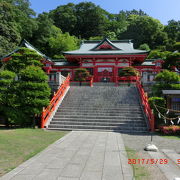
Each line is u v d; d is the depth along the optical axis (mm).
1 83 11953
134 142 8094
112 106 13711
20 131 10117
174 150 6766
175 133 9914
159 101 11484
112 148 6910
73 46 47000
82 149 6727
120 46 30031
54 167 4840
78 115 12664
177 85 11719
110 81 25953
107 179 4121
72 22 66438
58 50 46969
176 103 12445
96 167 4875
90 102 14508
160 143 7957
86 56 25562
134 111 12844
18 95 11797
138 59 26703
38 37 50125
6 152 6211
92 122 11727
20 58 14203
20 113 11469
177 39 53219
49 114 12406
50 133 10008
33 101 11266
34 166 4898
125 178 4188
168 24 63438
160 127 10547
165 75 11891
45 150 6508
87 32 66938
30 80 11883
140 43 57344
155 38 56094
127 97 15133
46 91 11922
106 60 26391
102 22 68875
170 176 4348
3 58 22969
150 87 15062
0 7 34094
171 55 18984
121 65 26016
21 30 44969
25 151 6387
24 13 51562
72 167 4852
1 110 11906
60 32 57250
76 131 10695
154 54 38438
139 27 58312
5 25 32750
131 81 22328
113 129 11055
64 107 13875
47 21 51406
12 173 4406
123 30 67812
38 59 15117
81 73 22297
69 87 17766
